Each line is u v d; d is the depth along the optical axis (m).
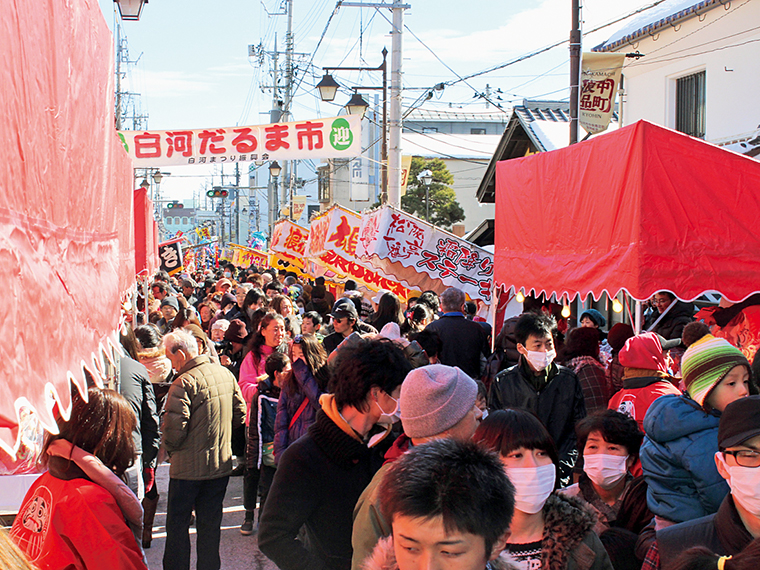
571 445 4.80
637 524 3.31
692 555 1.88
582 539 2.38
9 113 1.38
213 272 35.66
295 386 5.46
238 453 6.45
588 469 3.46
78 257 2.10
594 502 3.54
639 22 16.42
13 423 1.24
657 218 4.64
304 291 14.99
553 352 4.80
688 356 3.24
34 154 1.58
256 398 6.14
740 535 2.37
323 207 53.06
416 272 10.45
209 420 5.17
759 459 2.26
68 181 1.97
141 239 9.61
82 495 2.69
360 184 43.34
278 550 2.81
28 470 3.86
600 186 5.19
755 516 2.33
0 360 1.24
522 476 2.39
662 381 4.37
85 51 2.31
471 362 7.21
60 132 1.88
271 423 6.09
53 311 1.63
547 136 16.20
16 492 3.84
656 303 8.36
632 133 4.76
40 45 1.67
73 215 2.05
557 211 5.93
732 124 13.47
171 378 7.55
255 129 11.12
